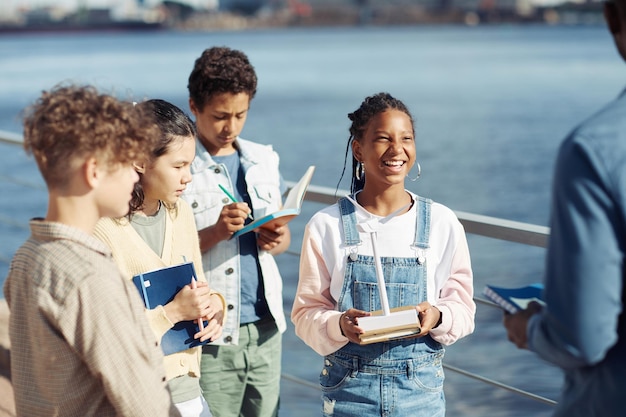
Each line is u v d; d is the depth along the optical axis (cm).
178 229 243
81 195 171
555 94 4303
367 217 237
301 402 617
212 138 284
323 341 230
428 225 237
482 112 3491
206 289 223
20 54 13000
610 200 152
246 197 295
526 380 683
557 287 156
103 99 171
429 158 2241
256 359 290
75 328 166
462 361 725
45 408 173
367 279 232
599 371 161
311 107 3897
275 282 294
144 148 176
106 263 173
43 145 167
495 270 1066
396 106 235
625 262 154
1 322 279
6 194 1750
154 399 172
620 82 5062
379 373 229
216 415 288
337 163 2181
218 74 272
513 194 1734
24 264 172
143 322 178
